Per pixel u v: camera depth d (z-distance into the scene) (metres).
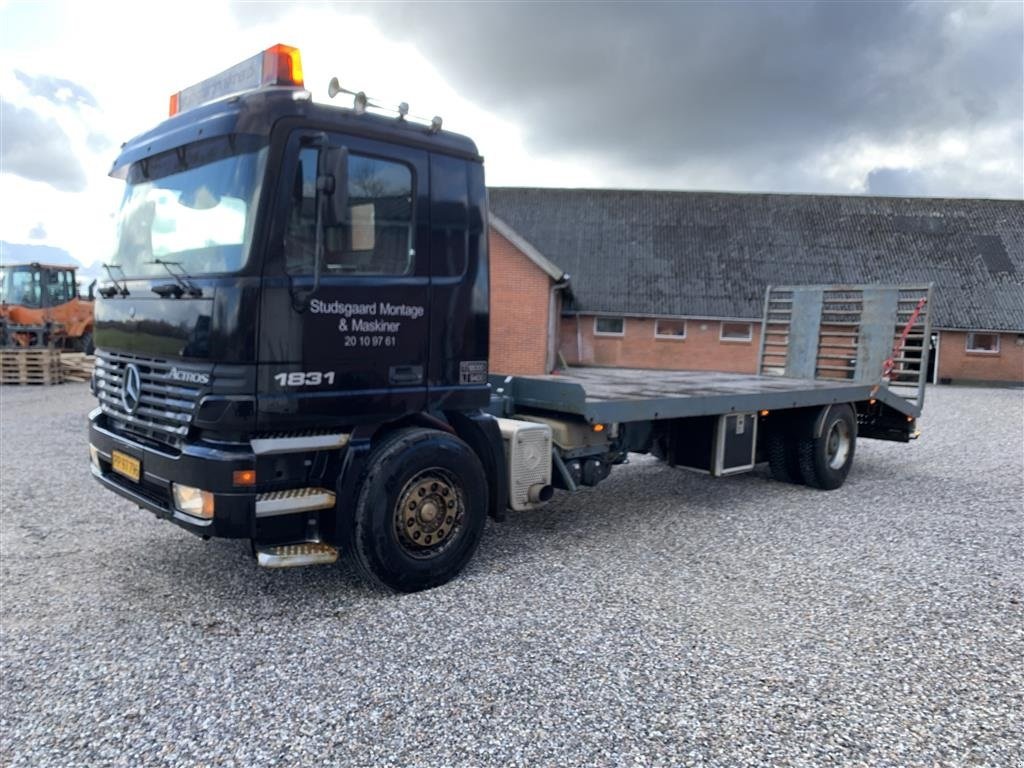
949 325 27.61
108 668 3.63
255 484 3.94
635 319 29.28
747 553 5.63
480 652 3.85
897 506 7.24
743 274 29.91
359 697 3.38
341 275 4.21
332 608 4.41
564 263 30.55
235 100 4.09
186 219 4.24
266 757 2.92
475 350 4.94
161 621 4.20
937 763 2.95
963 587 4.93
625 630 4.16
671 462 7.24
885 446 11.48
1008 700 3.46
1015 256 29.97
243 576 4.94
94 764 2.86
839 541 5.98
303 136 4.01
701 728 3.17
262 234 3.88
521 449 5.30
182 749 2.97
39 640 3.94
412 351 4.58
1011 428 14.09
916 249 30.45
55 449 9.63
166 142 4.49
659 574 5.11
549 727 3.16
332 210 3.92
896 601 4.66
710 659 3.82
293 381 4.03
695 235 31.77
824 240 31.17
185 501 4.03
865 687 3.55
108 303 4.80
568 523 6.46
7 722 3.14
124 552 5.42
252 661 3.72
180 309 4.07
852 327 9.46
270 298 3.92
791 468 8.02
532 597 4.63
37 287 22.05
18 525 6.10
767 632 4.17
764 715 3.29
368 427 4.45
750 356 28.55
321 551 4.19
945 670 3.74
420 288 4.59
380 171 4.39
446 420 4.98
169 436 4.20
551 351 25.11
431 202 4.64
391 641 3.97
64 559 5.25
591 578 5.00
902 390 10.85
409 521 4.57
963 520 6.70
